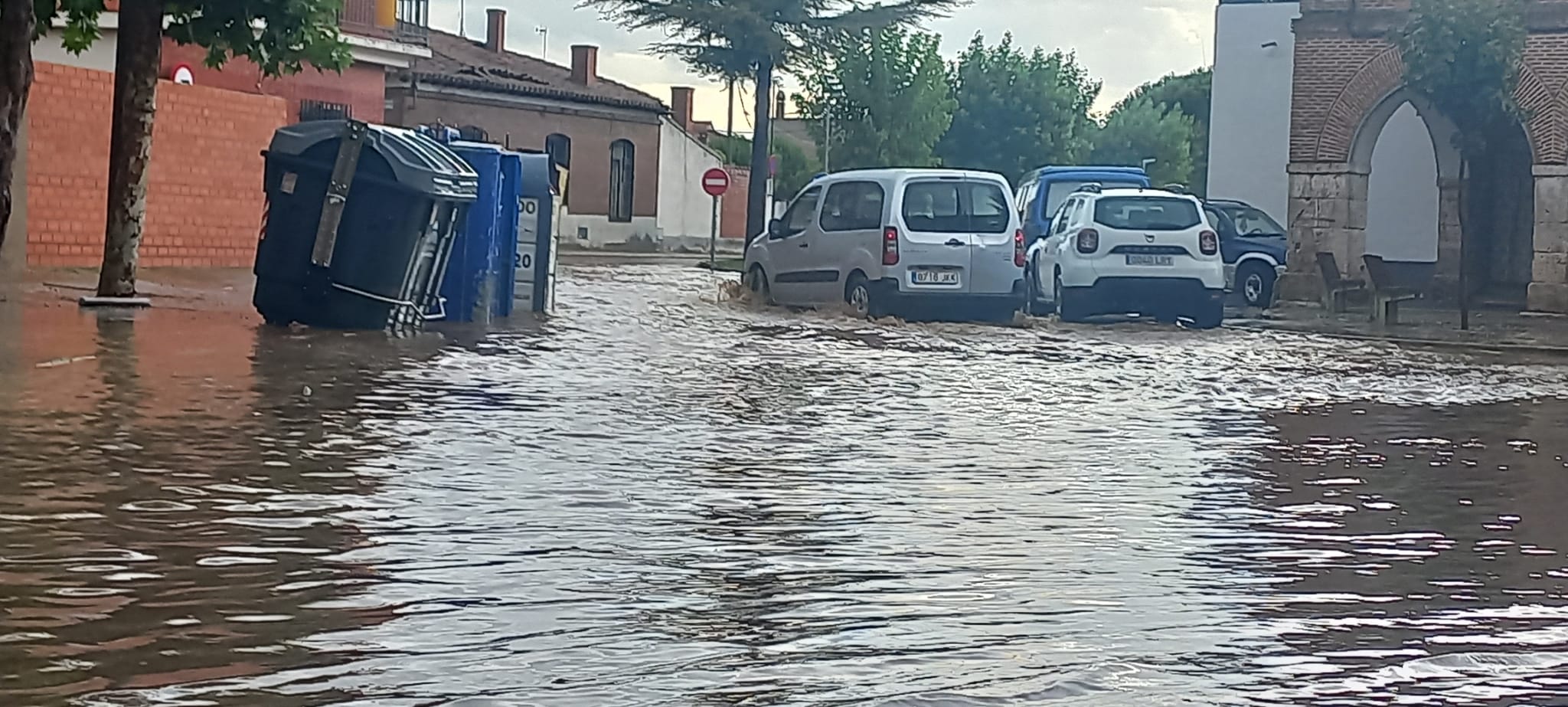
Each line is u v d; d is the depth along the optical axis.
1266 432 11.39
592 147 57.88
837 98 58.50
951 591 6.43
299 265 15.84
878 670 5.32
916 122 58.72
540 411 10.99
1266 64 38.59
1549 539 7.75
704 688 5.08
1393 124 36.16
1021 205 32.22
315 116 35.03
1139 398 13.29
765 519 7.70
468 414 10.68
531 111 55.78
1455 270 33.75
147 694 4.84
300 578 6.26
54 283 19.23
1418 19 27.58
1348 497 8.80
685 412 11.33
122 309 16.59
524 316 19.38
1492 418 12.51
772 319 20.72
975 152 76.94
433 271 16.53
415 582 6.27
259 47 17.69
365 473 8.40
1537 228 29.00
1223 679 5.32
